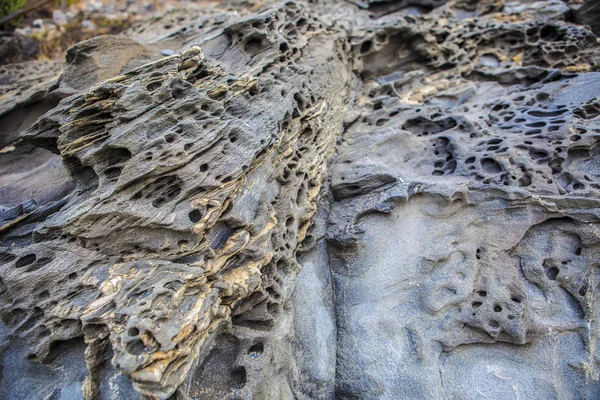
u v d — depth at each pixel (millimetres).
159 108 3539
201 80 4070
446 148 5062
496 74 6457
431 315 4137
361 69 6754
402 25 6652
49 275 3303
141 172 3262
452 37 6996
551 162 4695
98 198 3344
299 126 4656
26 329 3301
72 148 3539
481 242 4367
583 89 5543
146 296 2957
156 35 7066
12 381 3256
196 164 3416
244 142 3688
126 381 3018
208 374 3336
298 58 5188
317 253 4594
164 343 2729
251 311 3684
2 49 8578
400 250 4441
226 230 3627
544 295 4156
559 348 3986
